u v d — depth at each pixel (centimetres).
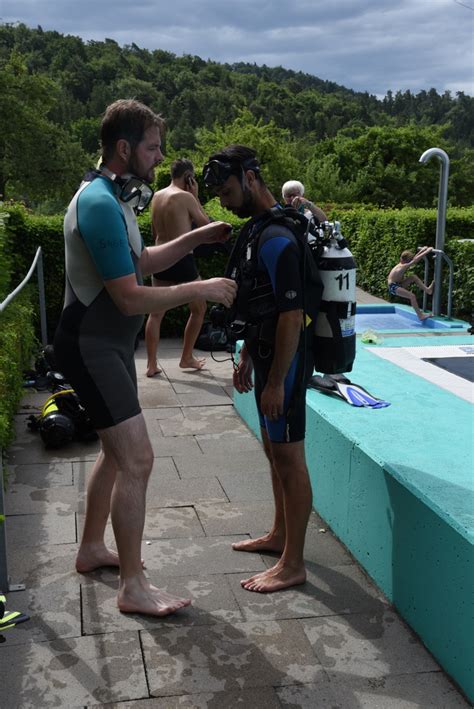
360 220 1309
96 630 272
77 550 339
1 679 243
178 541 350
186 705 231
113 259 256
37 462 455
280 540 337
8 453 469
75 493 407
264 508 390
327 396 410
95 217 255
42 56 18512
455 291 1052
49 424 468
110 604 291
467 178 5600
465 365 495
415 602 270
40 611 285
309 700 234
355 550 331
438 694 238
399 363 502
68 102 13100
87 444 489
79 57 17875
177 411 566
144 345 824
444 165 885
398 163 5394
